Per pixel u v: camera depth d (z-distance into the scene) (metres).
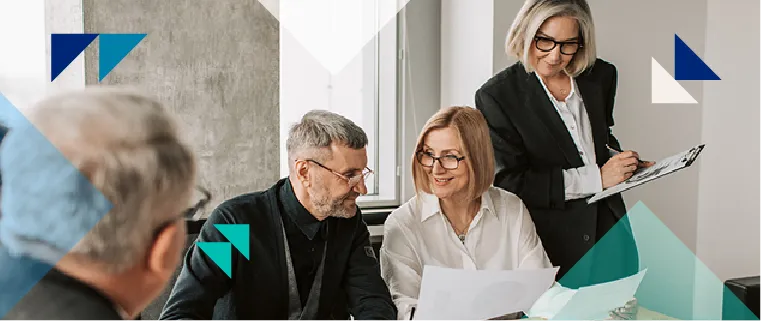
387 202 2.45
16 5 1.75
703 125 2.40
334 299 1.70
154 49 1.89
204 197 1.97
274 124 2.08
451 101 2.43
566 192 2.13
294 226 1.64
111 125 0.41
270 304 1.63
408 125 2.45
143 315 1.68
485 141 1.88
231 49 2.00
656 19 2.32
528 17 2.11
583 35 2.11
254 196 1.66
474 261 1.89
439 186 1.86
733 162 2.32
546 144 2.13
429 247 1.88
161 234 0.44
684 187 2.38
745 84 2.28
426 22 2.46
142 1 1.87
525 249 1.94
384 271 1.84
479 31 2.26
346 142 1.60
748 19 2.27
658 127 2.34
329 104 2.36
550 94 2.13
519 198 2.03
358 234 1.74
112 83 1.84
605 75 2.19
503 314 1.55
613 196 2.18
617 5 2.24
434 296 1.55
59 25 1.79
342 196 1.60
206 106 1.97
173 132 0.45
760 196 2.26
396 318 1.67
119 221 0.42
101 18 1.82
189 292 1.52
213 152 1.99
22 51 1.76
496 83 2.17
